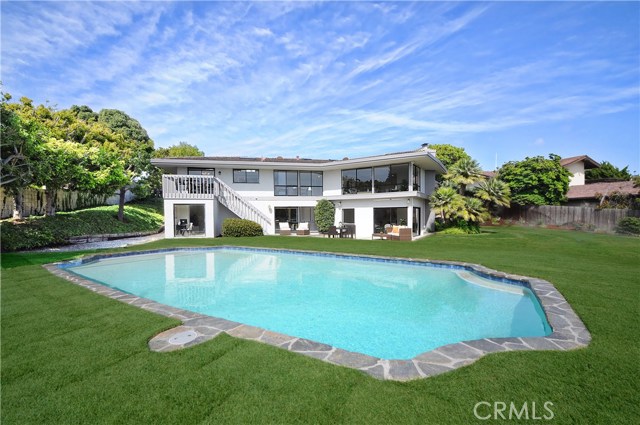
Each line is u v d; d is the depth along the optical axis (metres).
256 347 3.61
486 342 3.78
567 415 2.44
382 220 20.45
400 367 3.14
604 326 4.24
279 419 2.37
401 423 2.32
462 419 2.36
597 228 19.80
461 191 21.72
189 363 3.23
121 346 3.64
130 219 21.59
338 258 11.67
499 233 18.59
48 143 13.46
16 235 12.89
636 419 2.39
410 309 6.34
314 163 21.72
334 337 4.96
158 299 7.17
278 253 13.09
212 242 15.66
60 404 2.58
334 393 2.69
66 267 9.89
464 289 7.61
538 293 5.91
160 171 27.55
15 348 3.60
